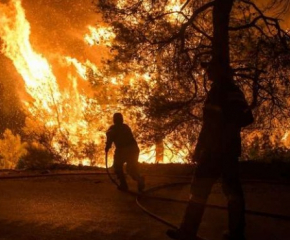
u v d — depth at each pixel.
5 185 10.42
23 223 6.88
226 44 11.41
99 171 13.05
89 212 7.66
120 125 9.80
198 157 5.87
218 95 5.87
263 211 7.91
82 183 10.81
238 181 5.85
